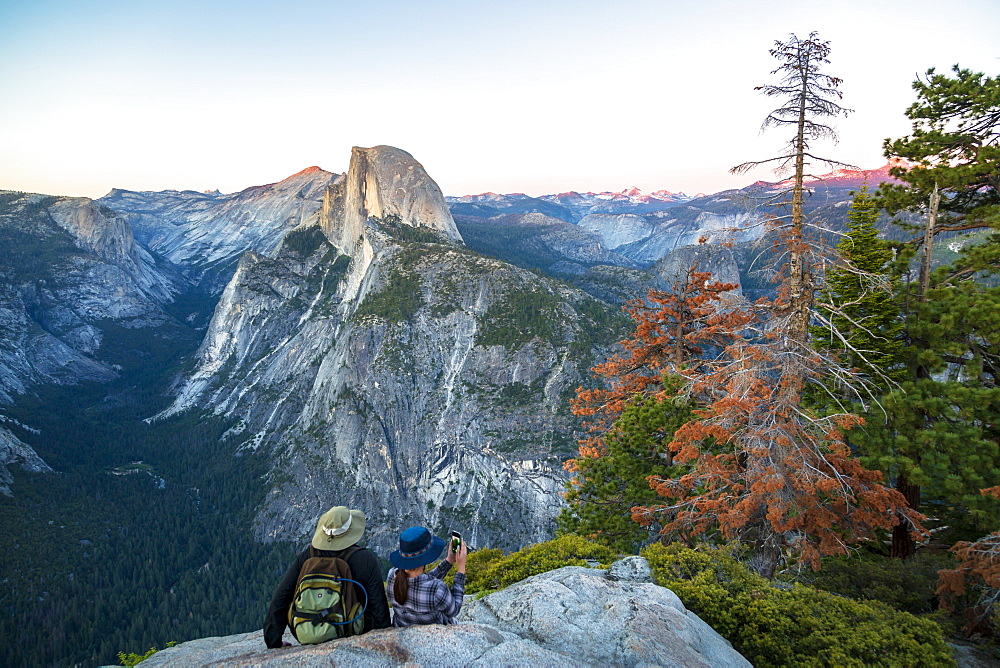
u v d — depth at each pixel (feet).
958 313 57.06
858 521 49.16
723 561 37.60
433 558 18.38
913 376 60.75
